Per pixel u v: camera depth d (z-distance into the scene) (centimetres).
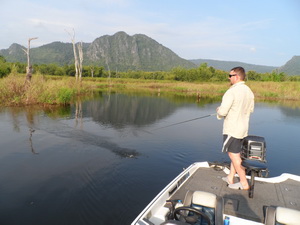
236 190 452
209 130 1238
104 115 1593
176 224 260
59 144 920
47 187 577
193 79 7994
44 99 1881
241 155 438
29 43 1984
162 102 2444
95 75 9094
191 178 504
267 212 307
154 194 556
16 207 491
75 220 452
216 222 296
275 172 736
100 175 652
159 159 794
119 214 474
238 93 402
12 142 925
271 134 1195
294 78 6644
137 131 1176
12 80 1895
